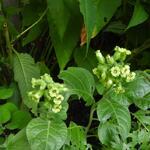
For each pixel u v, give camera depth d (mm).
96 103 437
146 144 442
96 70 414
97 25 499
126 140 438
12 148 411
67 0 510
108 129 414
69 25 532
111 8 503
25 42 590
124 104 425
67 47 534
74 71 441
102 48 649
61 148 416
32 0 600
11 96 543
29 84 544
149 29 597
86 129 450
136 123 470
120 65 405
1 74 608
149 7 534
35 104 458
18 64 556
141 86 430
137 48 593
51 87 391
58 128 398
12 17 656
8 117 474
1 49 605
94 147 497
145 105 436
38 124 398
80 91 429
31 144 383
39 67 574
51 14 513
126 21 600
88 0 446
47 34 618
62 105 412
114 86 414
